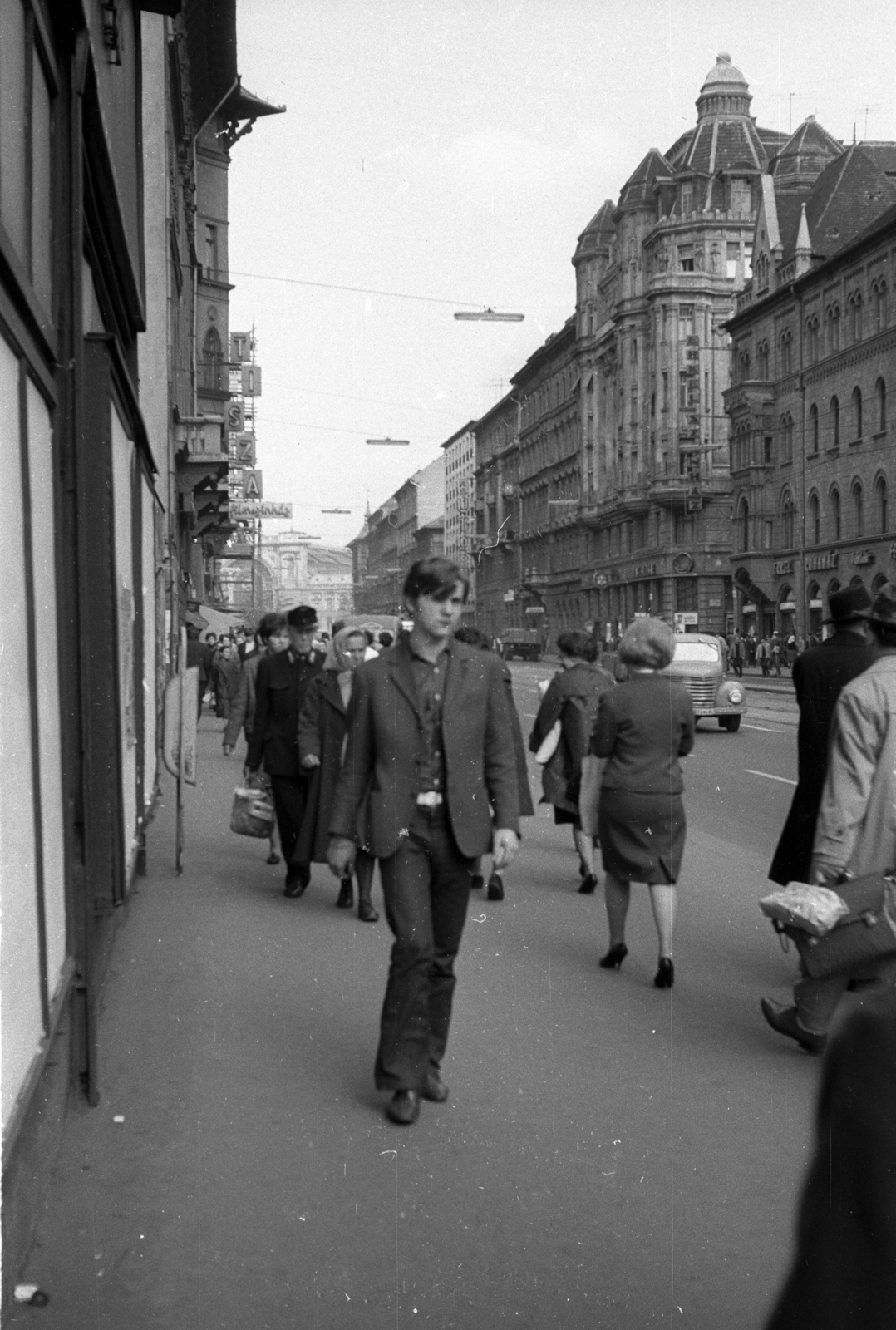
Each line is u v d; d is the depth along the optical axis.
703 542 73.25
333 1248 3.64
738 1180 4.11
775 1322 2.10
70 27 4.60
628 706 6.41
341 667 8.89
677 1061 5.26
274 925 7.75
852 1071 2.10
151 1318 3.25
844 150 63.31
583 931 7.71
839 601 6.39
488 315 32.34
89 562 5.18
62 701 4.39
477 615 124.81
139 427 7.61
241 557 68.69
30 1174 3.54
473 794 4.62
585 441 86.75
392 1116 4.59
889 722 4.60
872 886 4.68
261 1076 5.04
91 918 4.70
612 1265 3.56
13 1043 3.28
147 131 21.58
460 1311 3.31
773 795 14.45
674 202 75.56
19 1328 3.17
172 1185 4.01
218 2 28.94
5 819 3.18
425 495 143.62
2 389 3.25
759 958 7.00
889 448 49.44
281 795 8.76
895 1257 2.01
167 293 23.41
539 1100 4.81
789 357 58.78
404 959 4.60
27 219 3.97
